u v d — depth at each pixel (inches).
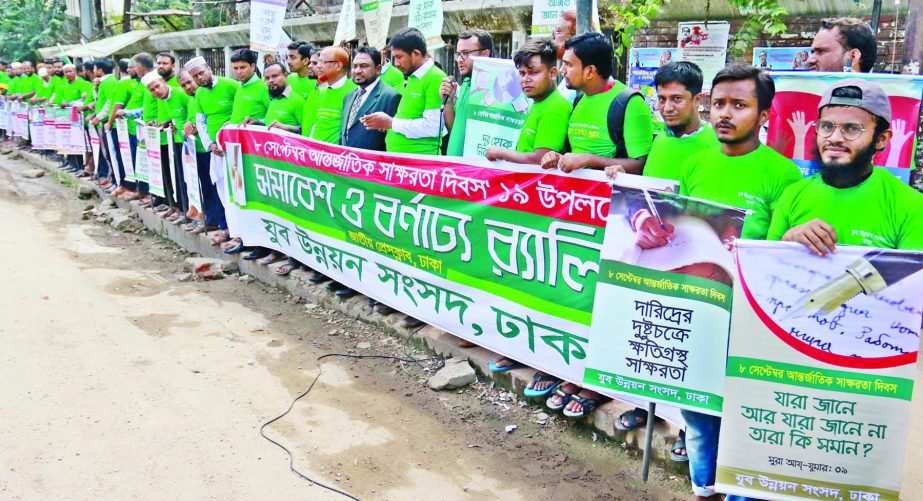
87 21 721.6
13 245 296.2
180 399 160.1
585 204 137.9
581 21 162.1
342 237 209.2
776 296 96.7
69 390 162.6
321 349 191.5
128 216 348.2
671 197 106.0
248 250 263.7
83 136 444.5
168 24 766.5
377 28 242.5
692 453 114.5
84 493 125.4
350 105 215.8
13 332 195.3
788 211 104.1
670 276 107.5
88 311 215.0
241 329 205.6
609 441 142.7
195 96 274.5
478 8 360.2
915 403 150.6
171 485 128.0
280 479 130.6
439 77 192.9
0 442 140.6
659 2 216.8
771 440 99.6
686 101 119.1
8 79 633.0
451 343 180.1
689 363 107.7
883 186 97.0
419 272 182.5
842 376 95.3
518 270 154.4
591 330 114.2
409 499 125.2
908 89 115.1
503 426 150.4
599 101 138.6
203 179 280.8
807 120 120.3
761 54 241.0
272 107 249.9
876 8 208.2
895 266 91.4
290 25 513.0
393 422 152.3
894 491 95.6
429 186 172.6
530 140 151.3
